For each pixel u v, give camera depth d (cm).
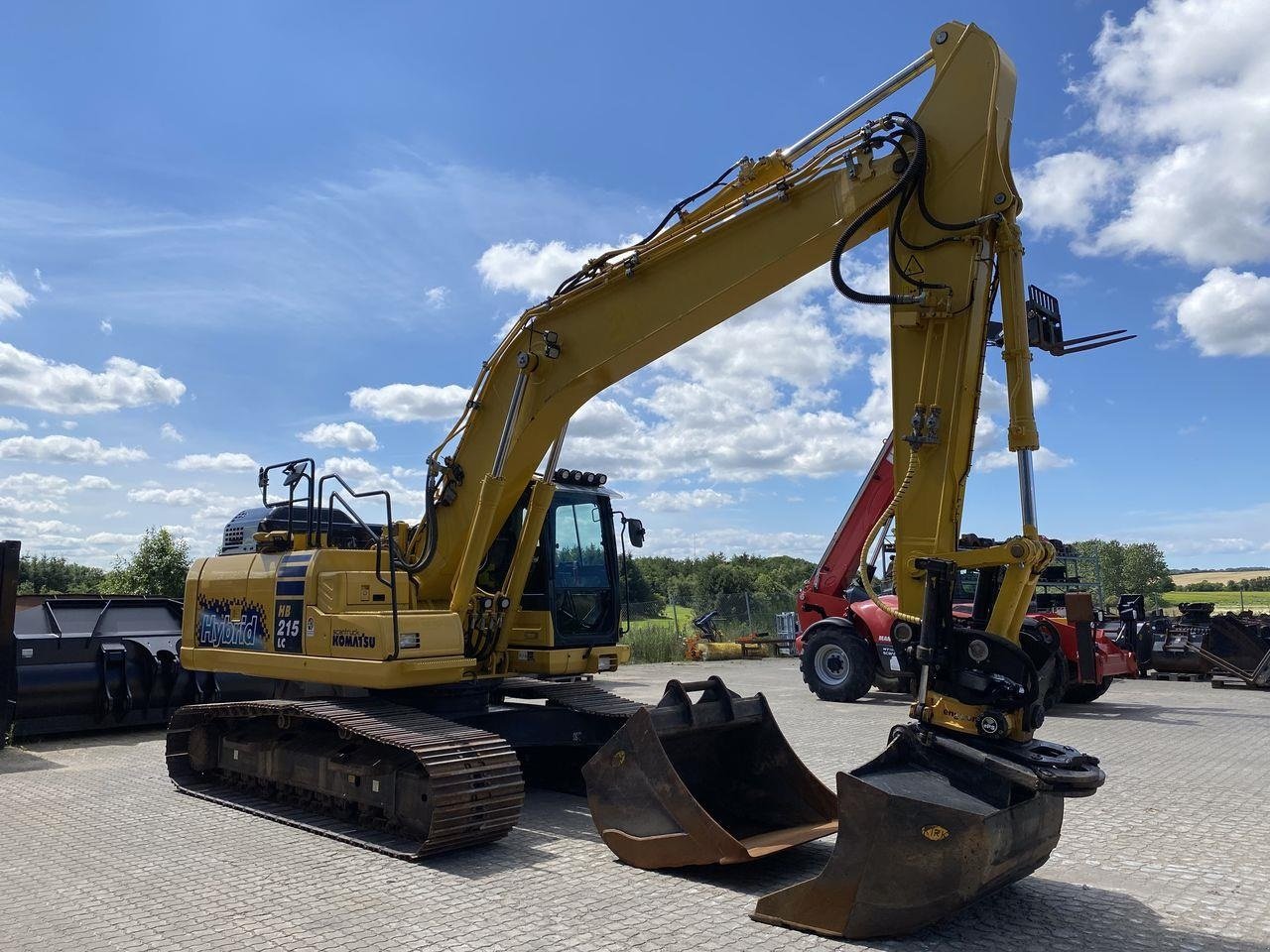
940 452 509
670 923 466
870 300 523
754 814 623
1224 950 432
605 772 586
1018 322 509
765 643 2391
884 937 441
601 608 877
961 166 523
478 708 771
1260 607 3738
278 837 644
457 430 773
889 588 1445
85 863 578
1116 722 1185
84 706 1091
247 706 738
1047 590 1606
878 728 1118
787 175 612
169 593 2434
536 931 454
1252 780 814
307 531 827
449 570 774
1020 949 432
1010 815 445
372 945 436
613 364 691
